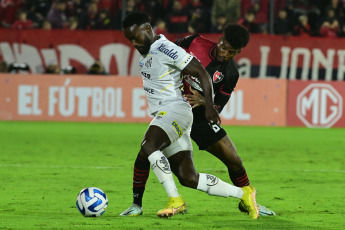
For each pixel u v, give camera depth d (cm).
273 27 6494
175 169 1973
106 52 6191
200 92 2064
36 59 6197
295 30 6569
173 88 1944
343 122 6250
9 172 3091
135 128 5778
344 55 6169
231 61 2069
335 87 6228
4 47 6162
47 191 2530
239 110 6253
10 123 6044
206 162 3641
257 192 2591
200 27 6519
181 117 1917
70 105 6253
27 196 2400
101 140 4766
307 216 2055
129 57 6200
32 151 4031
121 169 3262
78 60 6203
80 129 5597
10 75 6219
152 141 1886
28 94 6244
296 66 6197
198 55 2058
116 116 6266
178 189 2638
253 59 6184
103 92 6234
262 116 6250
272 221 1959
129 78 6231
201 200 2369
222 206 2242
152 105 1966
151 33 1909
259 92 6234
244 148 4419
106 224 1861
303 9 6819
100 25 6631
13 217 1969
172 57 1867
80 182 2797
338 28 6650
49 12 6706
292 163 3659
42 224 1848
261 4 6681
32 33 6153
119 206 2211
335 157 4000
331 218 2022
